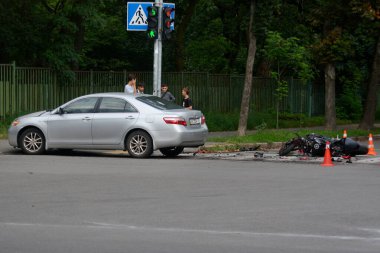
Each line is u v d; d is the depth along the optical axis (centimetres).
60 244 1014
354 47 4559
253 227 1145
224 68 5112
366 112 3781
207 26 5062
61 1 3634
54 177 1741
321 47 3528
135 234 1088
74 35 3759
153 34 2645
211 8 4588
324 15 3581
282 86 4062
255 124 3881
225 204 1362
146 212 1276
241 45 4994
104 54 5488
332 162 2184
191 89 3862
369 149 2462
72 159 2197
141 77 3641
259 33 3019
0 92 3173
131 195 1465
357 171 1931
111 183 1639
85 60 5231
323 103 5062
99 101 2297
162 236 1074
